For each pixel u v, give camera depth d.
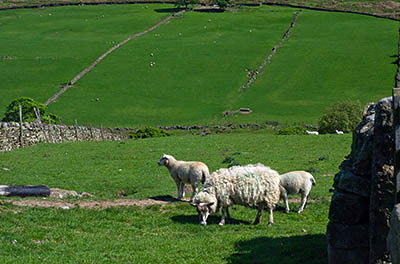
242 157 38.34
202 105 100.25
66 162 35.94
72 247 15.09
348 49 132.38
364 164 11.75
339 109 66.25
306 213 21.14
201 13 181.25
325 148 41.59
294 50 134.88
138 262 13.54
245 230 17.92
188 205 21.80
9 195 20.95
